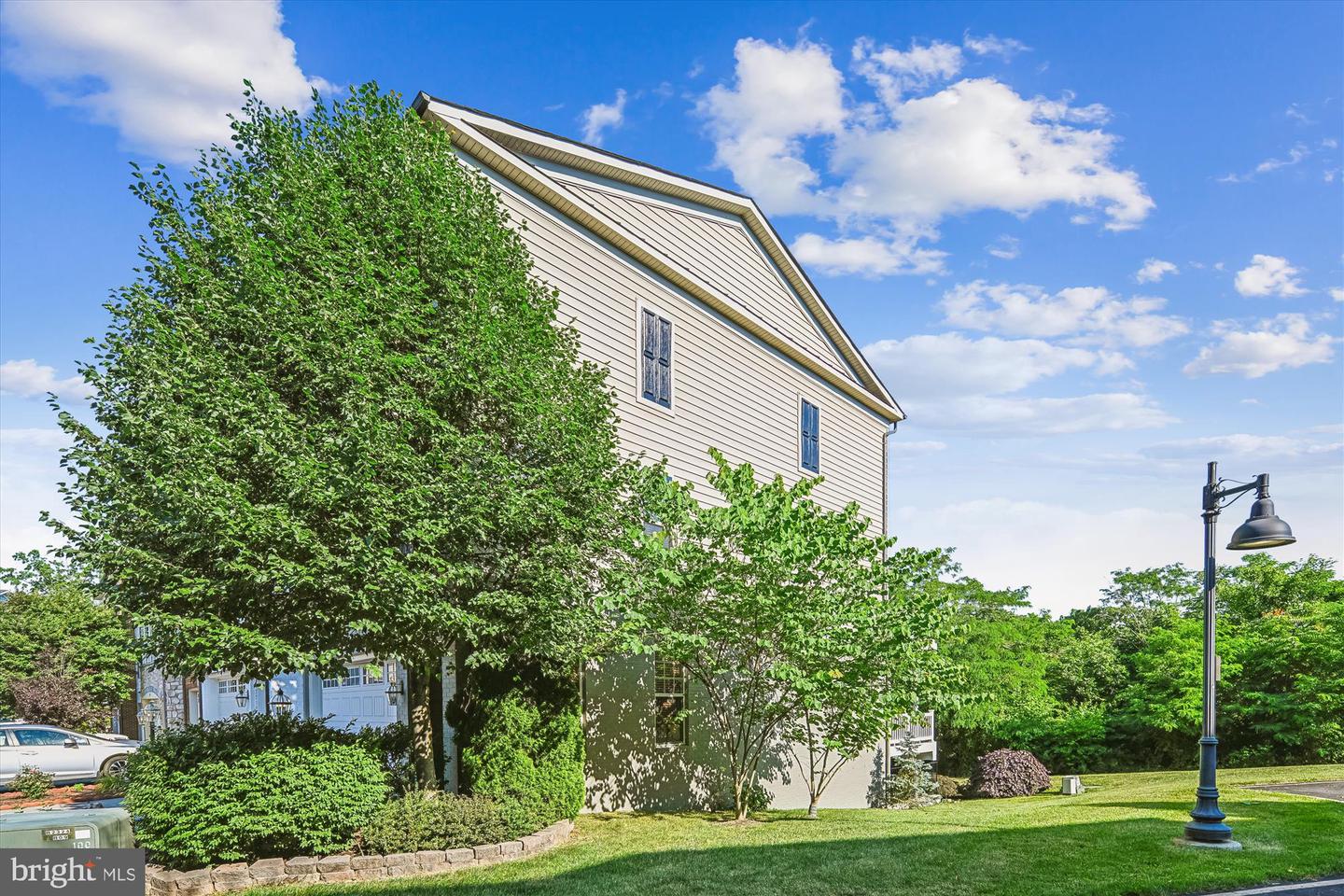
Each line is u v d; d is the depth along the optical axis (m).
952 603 12.35
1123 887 7.39
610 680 12.59
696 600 11.12
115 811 6.81
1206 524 9.55
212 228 8.46
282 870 7.71
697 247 15.95
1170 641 24.89
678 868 8.12
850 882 7.60
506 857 8.63
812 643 10.67
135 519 7.70
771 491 11.66
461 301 9.15
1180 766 24.38
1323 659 21.95
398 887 7.46
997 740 26.95
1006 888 7.39
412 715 10.33
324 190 8.76
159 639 7.85
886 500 22.59
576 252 13.16
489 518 8.73
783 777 15.66
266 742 8.34
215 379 7.77
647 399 14.19
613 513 10.10
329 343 7.96
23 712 19.83
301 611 8.12
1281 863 8.20
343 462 7.80
